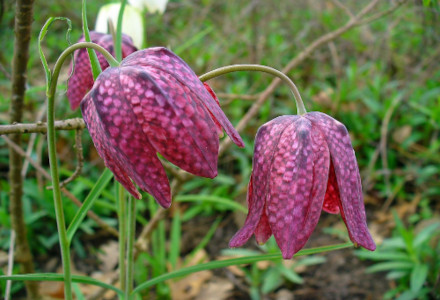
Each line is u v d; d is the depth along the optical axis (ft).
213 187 1.54
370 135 1.58
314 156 0.55
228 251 1.17
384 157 1.41
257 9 1.88
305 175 0.55
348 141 0.57
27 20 0.75
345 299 1.17
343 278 1.24
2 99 1.42
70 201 1.34
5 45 1.61
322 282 1.23
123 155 0.50
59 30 2.02
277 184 0.55
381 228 1.38
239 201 1.49
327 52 1.84
